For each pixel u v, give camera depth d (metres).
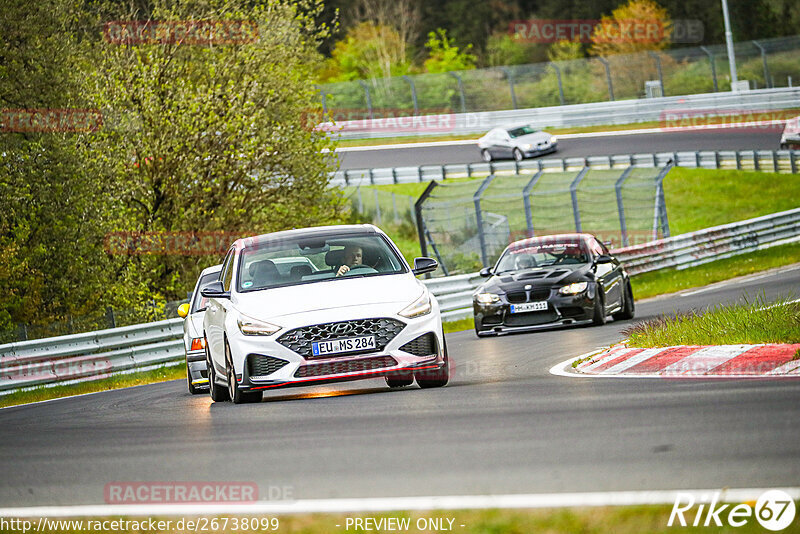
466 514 16.23
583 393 30.39
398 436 24.77
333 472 20.86
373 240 39.22
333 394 37.12
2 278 80.56
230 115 97.50
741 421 22.91
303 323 34.28
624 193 153.25
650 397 28.19
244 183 100.44
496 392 32.53
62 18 89.12
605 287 61.19
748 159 159.00
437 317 35.56
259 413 32.44
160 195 98.50
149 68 96.94
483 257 107.19
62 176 84.94
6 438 33.16
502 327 61.03
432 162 190.25
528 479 18.66
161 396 47.38
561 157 175.38
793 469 17.83
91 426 34.50
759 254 110.31
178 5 98.88
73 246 85.56
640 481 17.80
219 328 37.47
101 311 87.19
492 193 160.62
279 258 38.56
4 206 81.94
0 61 86.19
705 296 75.50
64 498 20.69
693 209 158.12
